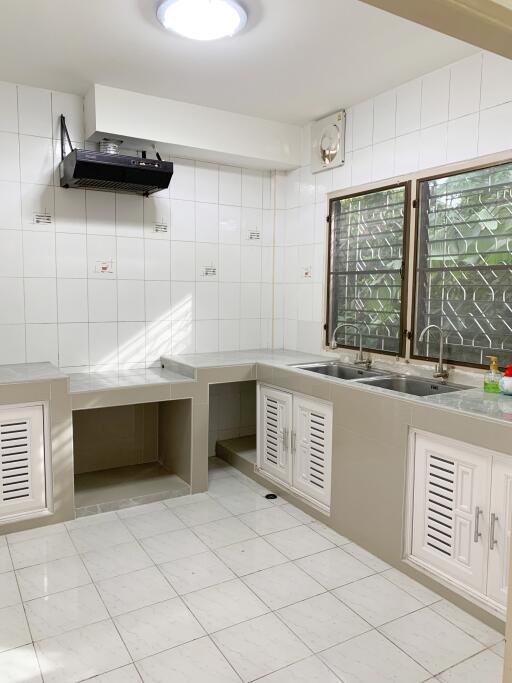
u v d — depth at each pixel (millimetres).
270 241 4262
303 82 3113
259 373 3566
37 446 2877
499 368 2688
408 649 1931
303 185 4016
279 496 3393
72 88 3238
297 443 3229
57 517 2965
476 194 2766
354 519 2738
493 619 2047
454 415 2143
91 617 2107
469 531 2162
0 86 3135
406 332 3188
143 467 3779
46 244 3352
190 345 3979
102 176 3047
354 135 3500
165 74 3008
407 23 2418
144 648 1926
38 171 3287
